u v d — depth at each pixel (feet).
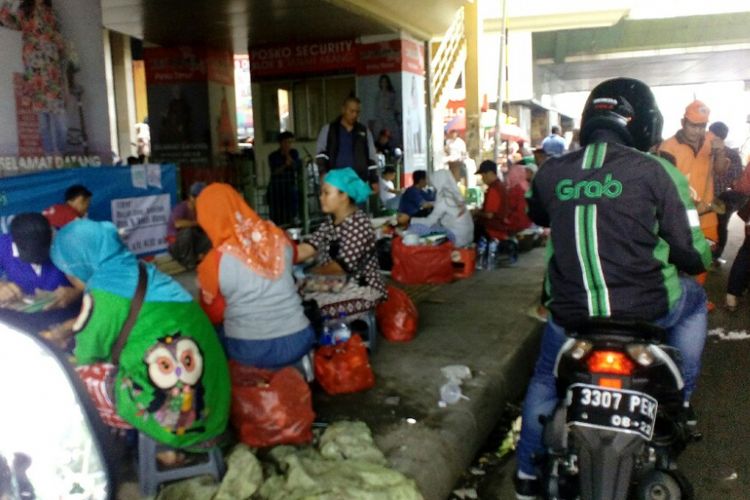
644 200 9.39
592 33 119.14
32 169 21.18
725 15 108.78
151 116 52.08
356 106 30.78
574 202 9.73
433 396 14.70
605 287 9.64
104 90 23.93
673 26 115.96
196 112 51.42
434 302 22.82
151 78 51.78
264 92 52.90
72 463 6.05
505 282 25.90
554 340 10.94
